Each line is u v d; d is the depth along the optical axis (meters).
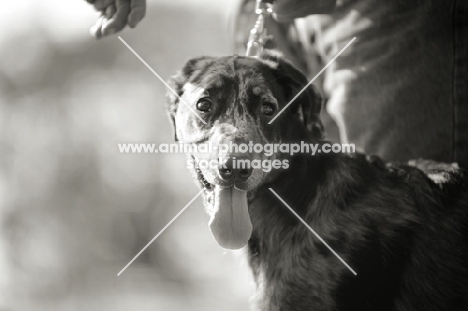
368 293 5.61
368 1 6.74
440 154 6.64
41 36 26.98
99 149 22.81
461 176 6.11
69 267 19.95
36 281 19.11
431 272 5.80
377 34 6.72
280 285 5.70
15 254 19.42
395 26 6.63
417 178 5.93
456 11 6.43
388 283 5.68
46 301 18.75
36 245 19.72
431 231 5.81
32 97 25.44
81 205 21.38
